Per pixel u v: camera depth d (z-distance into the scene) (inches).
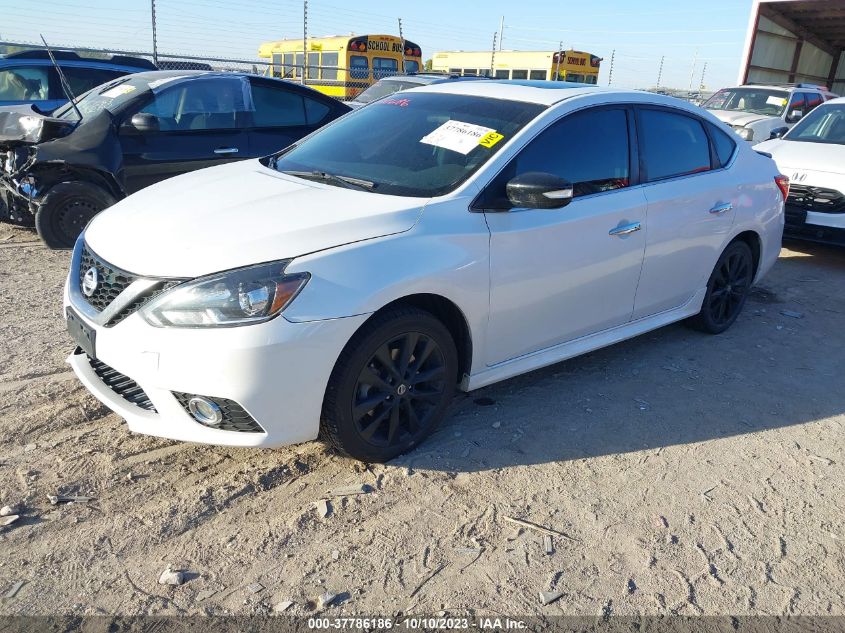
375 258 112.0
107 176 243.9
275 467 121.0
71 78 374.0
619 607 95.3
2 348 161.5
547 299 139.7
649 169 160.6
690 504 118.7
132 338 105.7
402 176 134.4
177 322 103.0
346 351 111.0
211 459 122.3
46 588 91.8
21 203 258.2
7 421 129.3
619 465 128.9
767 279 264.4
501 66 809.5
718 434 142.8
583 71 796.6
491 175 130.0
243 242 108.2
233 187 134.6
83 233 131.9
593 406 150.8
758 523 115.0
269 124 276.2
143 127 229.1
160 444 125.6
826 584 102.3
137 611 89.2
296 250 107.7
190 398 105.6
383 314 114.7
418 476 121.0
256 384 103.0
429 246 118.3
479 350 131.5
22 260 234.8
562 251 138.7
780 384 168.9
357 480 119.0
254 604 91.7
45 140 233.3
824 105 329.7
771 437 143.0
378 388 117.3
